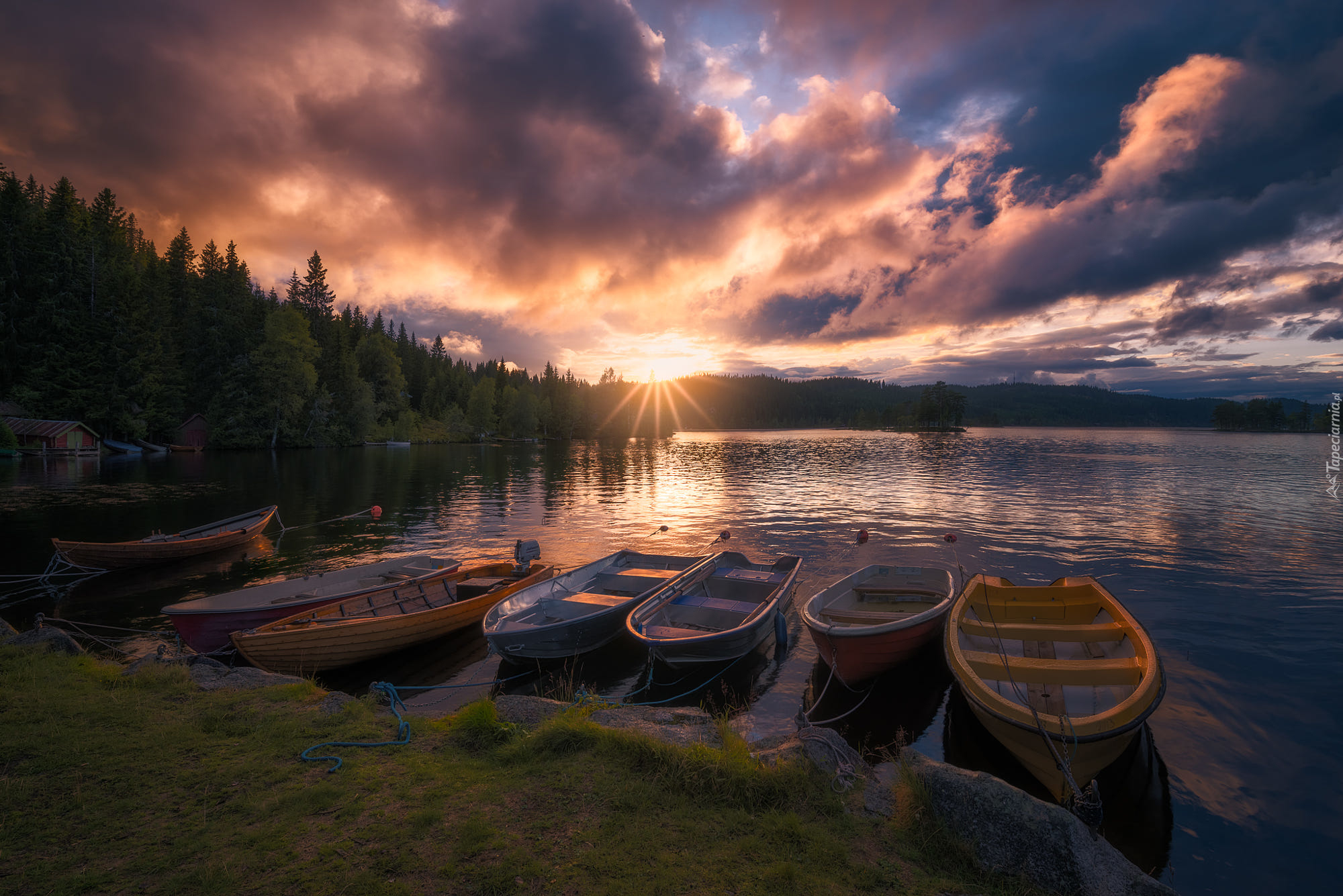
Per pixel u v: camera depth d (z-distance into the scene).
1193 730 8.45
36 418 56.19
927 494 35.62
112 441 62.16
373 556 19.58
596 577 14.33
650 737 5.60
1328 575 16.73
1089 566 18.03
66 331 58.94
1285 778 7.35
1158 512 28.19
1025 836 4.16
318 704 6.78
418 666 11.17
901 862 4.16
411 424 108.44
